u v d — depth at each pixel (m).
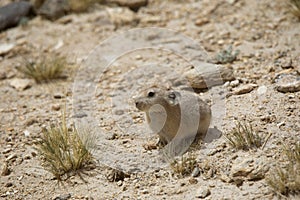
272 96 16.92
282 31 21.31
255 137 15.05
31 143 17.14
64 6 25.30
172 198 13.73
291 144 14.66
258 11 23.02
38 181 15.32
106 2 25.55
